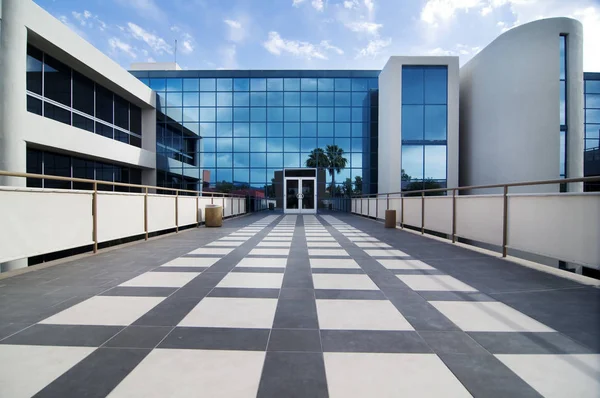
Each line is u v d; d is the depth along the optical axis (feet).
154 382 5.65
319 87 64.80
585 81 65.62
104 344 7.08
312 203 64.75
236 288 11.39
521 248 16.16
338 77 64.64
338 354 6.71
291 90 64.95
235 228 33.78
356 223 40.27
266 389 5.48
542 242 14.80
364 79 64.69
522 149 44.16
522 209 16.11
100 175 49.55
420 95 52.70
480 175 51.03
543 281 12.42
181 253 18.42
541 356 6.64
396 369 6.13
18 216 13.62
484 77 49.88
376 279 12.69
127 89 51.34
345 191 64.64
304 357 6.57
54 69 39.52
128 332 7.70
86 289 11.22
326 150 64.64
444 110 52.60
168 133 63.87
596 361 6.45
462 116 56.90
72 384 5.58
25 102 31.86
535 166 43.32
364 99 64.75
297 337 7.49
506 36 45.62
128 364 6.25
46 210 15.02
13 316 8.68
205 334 7.63
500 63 46.47
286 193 64.85
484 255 17.93
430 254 18.21
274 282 12.19
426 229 27.35
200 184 64.49
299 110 64.90
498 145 47.14
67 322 8.29
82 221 17.34
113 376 5.84
